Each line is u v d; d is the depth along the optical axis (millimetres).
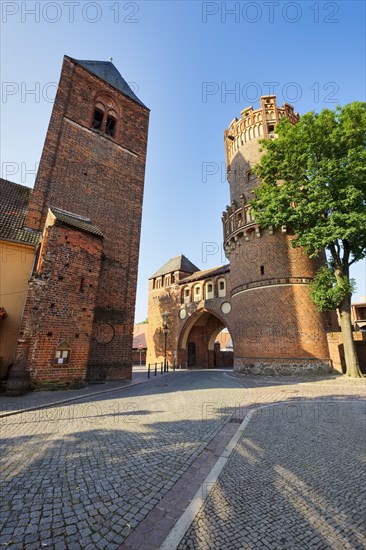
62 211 16859
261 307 21109
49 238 13320
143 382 16953
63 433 6188
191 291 37156
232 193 27625
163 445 5496
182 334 37000
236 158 27812
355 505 3451
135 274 20281
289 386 14781
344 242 18672
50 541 2727
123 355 18094
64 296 13344
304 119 18016
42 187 16734
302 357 18938
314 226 17906
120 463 4621
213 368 36625
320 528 2988
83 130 19641
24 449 5211
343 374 18281
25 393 11242
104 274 18422
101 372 16781
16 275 14773
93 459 4770
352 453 5176
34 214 16109
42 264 12891
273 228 21797
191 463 4676
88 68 21219
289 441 5863
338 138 17250
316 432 6504
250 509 3334
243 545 2697
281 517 3178
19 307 14484
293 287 20500
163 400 10500
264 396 11508
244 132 27547
